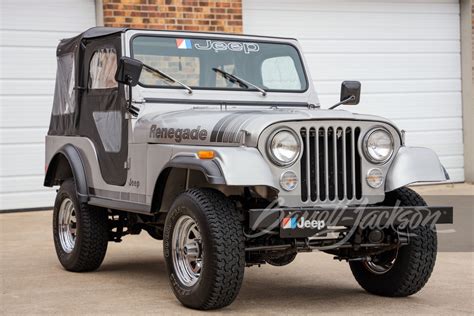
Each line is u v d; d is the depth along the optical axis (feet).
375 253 19.11
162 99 20.99
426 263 18.85
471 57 45.34
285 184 17.46
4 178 36.32
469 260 24.59
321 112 18.20
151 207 19.43
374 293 20.02
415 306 18.60
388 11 43.75
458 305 18.67
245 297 19.63
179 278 18.11
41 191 36.91
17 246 28.30
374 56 43.50
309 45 41.91
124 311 18.01
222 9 38.83
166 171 18.88
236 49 22.44
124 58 19.88
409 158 18.45
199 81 21.75
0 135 36.19
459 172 45.78
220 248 16.88
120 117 21.13
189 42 21.98
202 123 18.57
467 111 45.57
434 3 44.88
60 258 23.59
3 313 18.08
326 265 24.25
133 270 23.67
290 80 22.90
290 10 41.37
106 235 22.79
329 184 18.03
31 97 36.60
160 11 37.50
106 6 36.55
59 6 36.83
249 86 22.13
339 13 42.52
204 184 19.19
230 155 17.01
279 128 17.42
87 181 22.79
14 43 36.24
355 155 18.25
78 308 18.44
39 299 19.56
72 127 23.93
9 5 36.11
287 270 23.50
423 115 44.83
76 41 23.81
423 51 44.65
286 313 17.79
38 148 36.81
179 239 18.25
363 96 43.39
